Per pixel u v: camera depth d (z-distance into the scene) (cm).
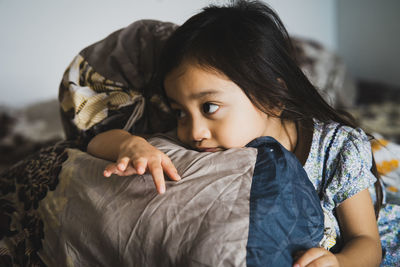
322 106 79
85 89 87
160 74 74
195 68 65
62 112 90
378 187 79
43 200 69
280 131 75
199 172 54
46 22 262
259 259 45
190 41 66
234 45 66
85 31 271
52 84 273
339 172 69
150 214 52
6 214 76
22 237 70
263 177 52
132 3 277
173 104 70
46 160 77
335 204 70
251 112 67
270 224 48
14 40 259
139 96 89
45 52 267
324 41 396
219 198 50
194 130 66
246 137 67
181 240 48
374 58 378
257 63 68
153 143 67
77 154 72
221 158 55
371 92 344
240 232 46
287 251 49
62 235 63
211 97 64
